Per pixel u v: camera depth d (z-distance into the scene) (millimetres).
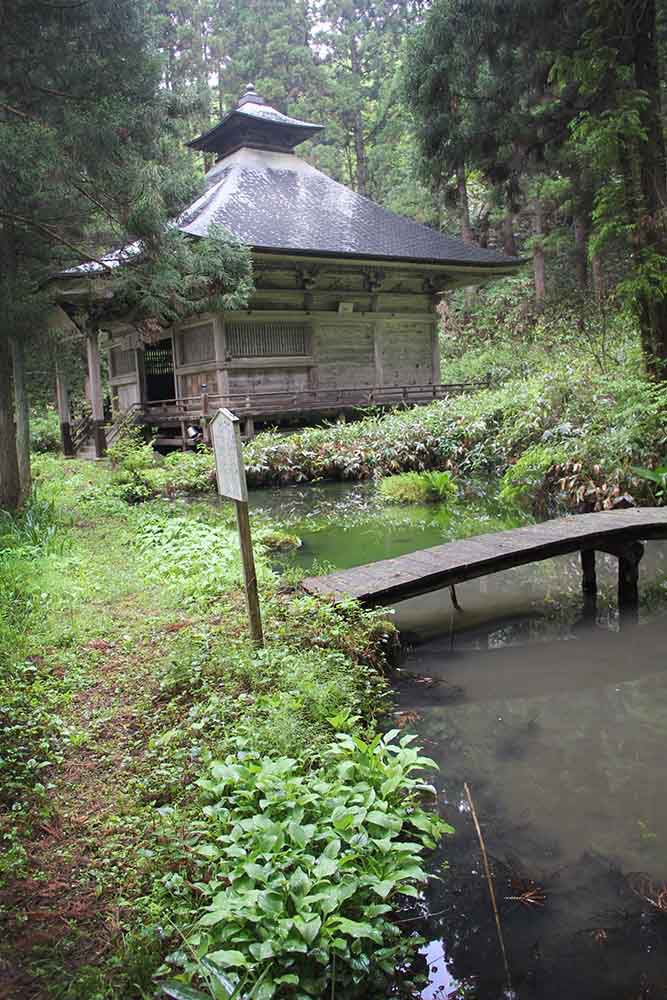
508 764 4293
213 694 4465
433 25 13195
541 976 2797
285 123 22781
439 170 15414
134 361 21641
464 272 21359
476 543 7230
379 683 5227
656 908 3113
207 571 7344
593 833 3623
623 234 12055
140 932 2662
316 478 16016
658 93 11570
